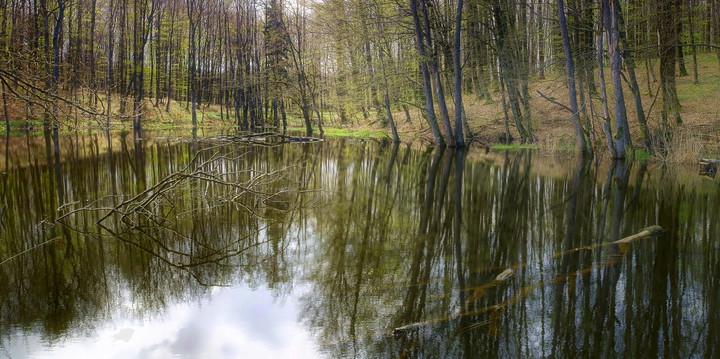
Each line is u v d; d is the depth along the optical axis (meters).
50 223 7.73
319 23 26.73
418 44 21.00
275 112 37.69
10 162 15.07
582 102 18.73
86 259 6.01
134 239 6.92
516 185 11.41
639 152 15.99
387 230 7.37
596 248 6.14
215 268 5.72
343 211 8.78
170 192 9.76
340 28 24.08
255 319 4.32
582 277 5.13
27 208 8.77
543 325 4.09
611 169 13.78
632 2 21.39
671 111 20.12
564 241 6.50
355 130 35.69
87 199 9.59
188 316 4.39
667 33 17.86
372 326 4.14
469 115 27.19
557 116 22.61
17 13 19.56
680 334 3.92
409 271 5.46
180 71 46.47
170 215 8.45
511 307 4.44
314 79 33.97
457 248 6.32
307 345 3.85
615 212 8.23
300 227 7.61
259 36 37.94
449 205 9.20
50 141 22.05
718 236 6.57
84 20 30.30
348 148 22.50
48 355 3.71
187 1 33.16
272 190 10.91
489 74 27.30
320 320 4.27
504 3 22.56
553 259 5.74
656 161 15.07
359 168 14.97
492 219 7.97
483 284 5.00
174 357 3.67
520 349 3.71
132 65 37.81
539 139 20.50
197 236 7.11
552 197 9.79
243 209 8.98
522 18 25.73
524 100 22.08
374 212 8.66
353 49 24.78
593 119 18.34
